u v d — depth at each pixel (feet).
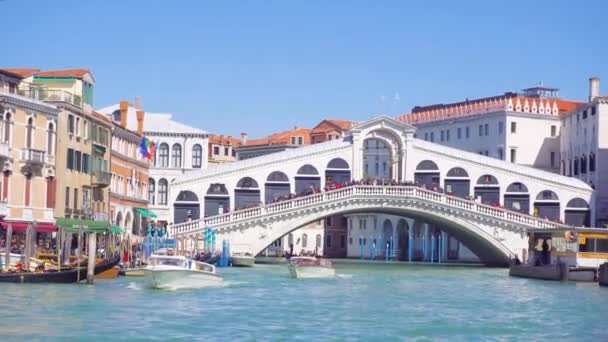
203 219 234.58
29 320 113.09
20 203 173.17
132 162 247.09
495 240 245.86
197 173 253.85
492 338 111.14
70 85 202.49
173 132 301.02
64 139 188.03
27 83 188.44
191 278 160.15
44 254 163.63
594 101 282.36
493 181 264.11
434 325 120.47
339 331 113.19
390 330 115.24
